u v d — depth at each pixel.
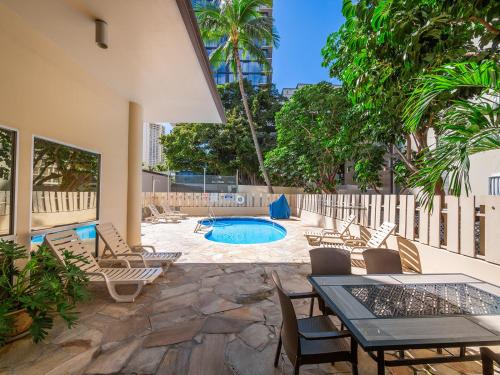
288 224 11.53
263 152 20.02
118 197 5.79
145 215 13.33
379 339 1.52
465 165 2.31
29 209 3.39
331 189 13.42
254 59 16.69
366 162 8.23
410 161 6.68
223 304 3.44
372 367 2.26
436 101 3.50
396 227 5.27
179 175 14.88
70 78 4.17
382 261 2.95
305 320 2.31
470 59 3.27
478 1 2.40
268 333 2.76
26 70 3.33
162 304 3.43
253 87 23.25
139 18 3.00
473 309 1.89
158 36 3.38
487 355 1.76
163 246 6.92
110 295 3.60
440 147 2.58
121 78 4.78
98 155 5.04
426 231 4.46
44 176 3.73
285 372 2.18
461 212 3.79
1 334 2.31
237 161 19.31
